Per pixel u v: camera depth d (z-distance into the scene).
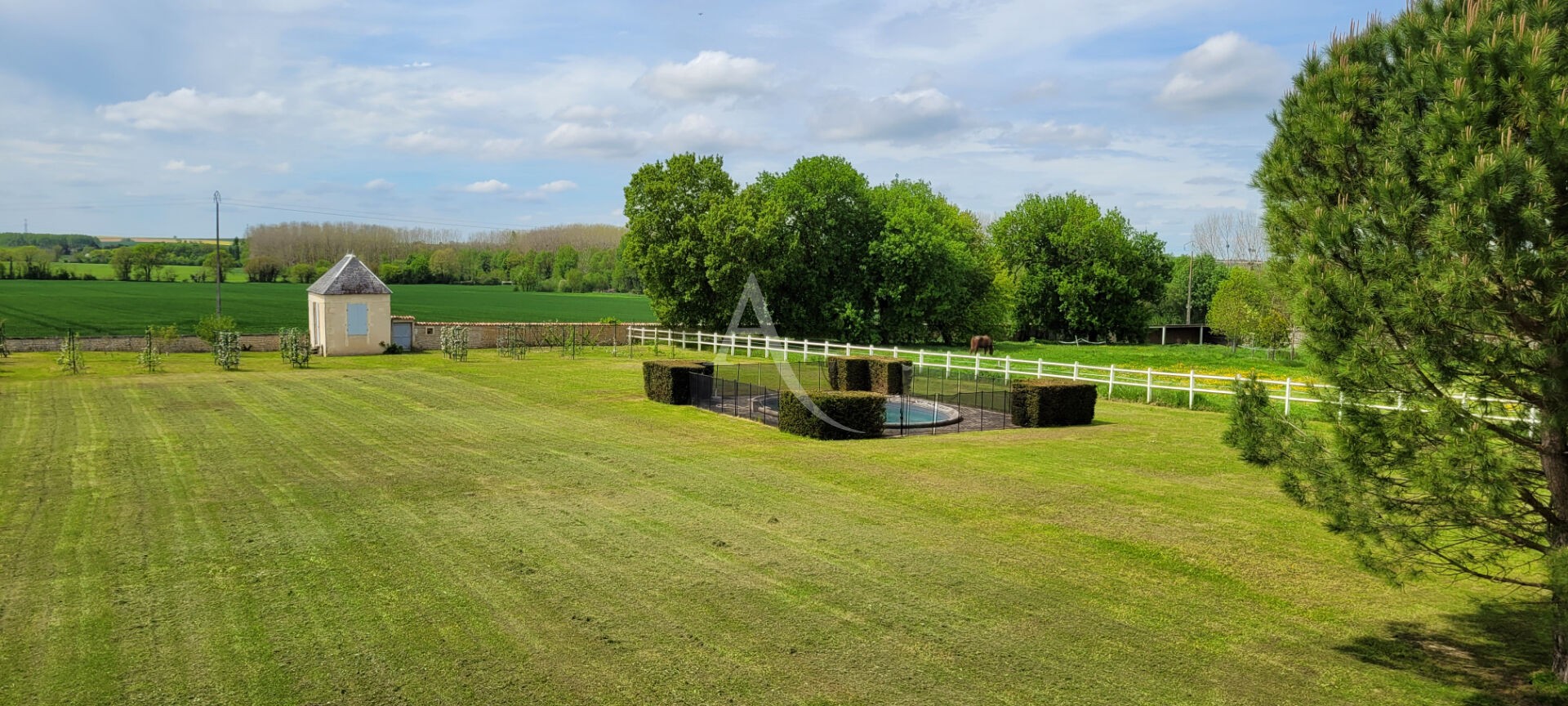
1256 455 8.27
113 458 16.70
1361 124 7.60
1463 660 8.30
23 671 7.74
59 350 39.56
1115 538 12.00
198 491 14.20
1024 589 10.05
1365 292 7.01
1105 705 7.38
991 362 39.06
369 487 14.68
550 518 12.86
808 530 12.37
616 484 15.14
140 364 33.78
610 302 99.94
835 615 9.24
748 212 47.75
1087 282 74.56
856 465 16.77
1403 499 7.41
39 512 12.76
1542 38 6.22
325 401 24.92
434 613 9.19
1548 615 7.40
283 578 10.17
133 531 11.88
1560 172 6.10
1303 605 9.64
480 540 11.72
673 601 9.62
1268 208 8.34
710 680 7.77
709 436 20.00
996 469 16.39
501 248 153.12
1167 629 8.98
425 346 44.06
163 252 133.25
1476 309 6.43
